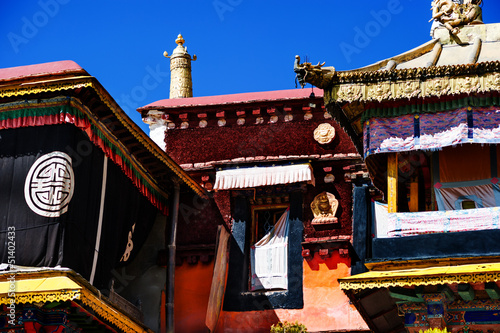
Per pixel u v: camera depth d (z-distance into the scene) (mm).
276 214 22078
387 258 16406
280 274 21281
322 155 21906
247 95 23125
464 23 18094
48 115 17297
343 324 20172
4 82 17172
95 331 17703
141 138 19000
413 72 16734
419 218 16641
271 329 18688
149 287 21078
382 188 18984
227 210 22047
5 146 17375
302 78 17016
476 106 16594
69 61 18172
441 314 16125
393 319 18406
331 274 20703
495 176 17203
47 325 16531
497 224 16266
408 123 16953
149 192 20609
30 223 16781
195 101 23344
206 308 21312
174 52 27562
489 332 16156
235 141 22625
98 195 18062
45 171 17016
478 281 15297
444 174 17484
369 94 16891
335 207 21406
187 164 22688
